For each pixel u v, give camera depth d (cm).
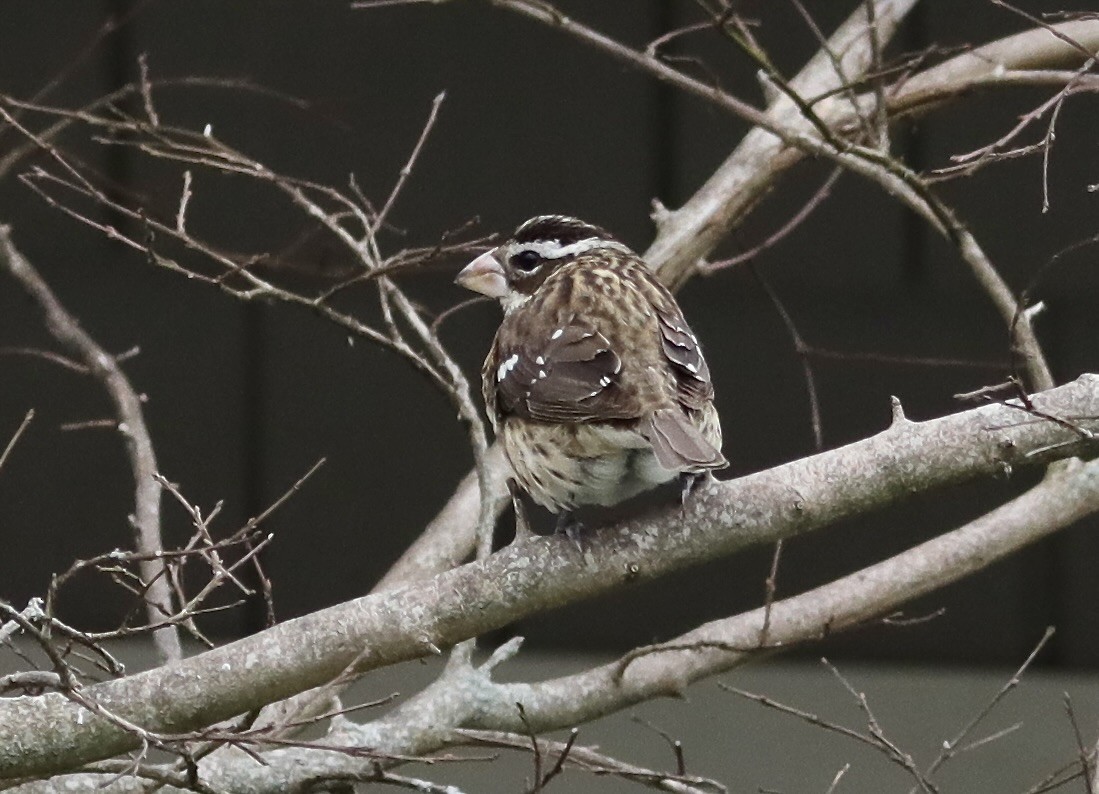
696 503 669
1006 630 1099
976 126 1098
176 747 614
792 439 1095
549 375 711
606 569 661
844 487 671
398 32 1118
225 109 1117
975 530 876
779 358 1097
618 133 1113
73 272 1105
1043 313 1091
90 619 1098
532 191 1116
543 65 1116
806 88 993
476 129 1119
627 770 746
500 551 668
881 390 1092
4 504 1109
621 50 766
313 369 1105
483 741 761
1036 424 670
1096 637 1093
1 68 1118
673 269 973
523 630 1113
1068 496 874
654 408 686
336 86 1120
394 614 652
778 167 980
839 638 1098
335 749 641
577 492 714
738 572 1106
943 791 1074
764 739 1082
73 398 1110
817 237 1098
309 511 1106
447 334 1093
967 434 672
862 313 1095
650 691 841
